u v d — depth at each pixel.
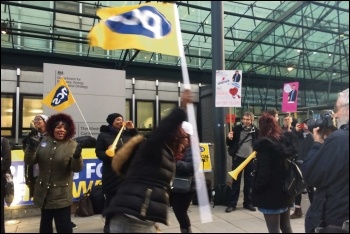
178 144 2.47
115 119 4.02
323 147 2.58
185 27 12.59
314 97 7.95
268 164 2.96
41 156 3.37
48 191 3.31
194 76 14.45
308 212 2.77
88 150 5.40
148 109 14.73
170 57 14.65
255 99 12.49
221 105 5.45
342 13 6.33
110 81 8.39
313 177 2.61
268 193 3.01
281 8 9.76
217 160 5.79
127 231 2.24
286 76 11.61
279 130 3.16
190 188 3.45
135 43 3.16
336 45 6.86
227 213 4.93
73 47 13.16
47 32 11.25
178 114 2.38
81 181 5.31
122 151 2.55
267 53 12.60
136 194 2.24
